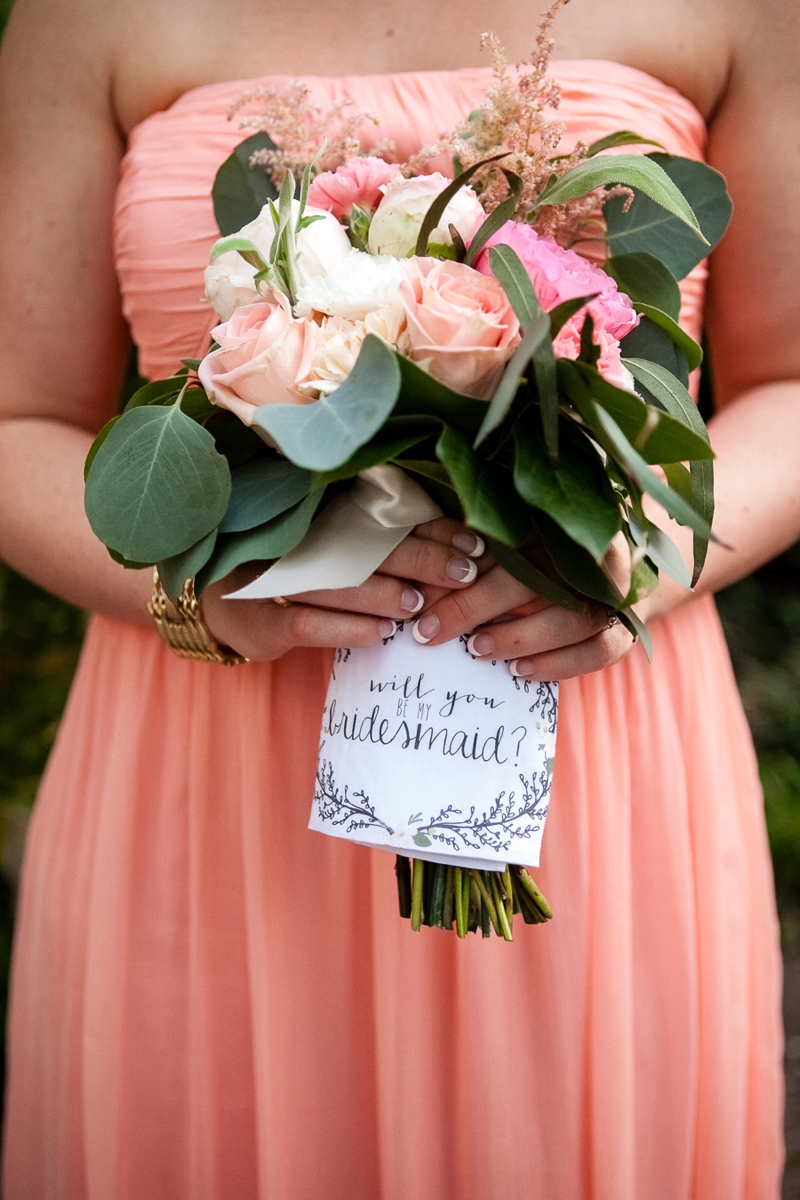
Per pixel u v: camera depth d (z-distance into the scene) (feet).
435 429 2.36
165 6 3.54
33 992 3.81
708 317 3.81
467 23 3.45
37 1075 3.80
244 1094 3.44
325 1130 3.32
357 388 2.18
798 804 9.08
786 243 3.44
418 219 2.52
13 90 3.66
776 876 8.78
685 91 3.49
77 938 3.59
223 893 3.42
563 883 3.21
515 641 2.63
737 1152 3.40
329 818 2.74
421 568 2.59
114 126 3.69
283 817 3.32
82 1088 3.53
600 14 3.42
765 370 3.66
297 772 3.32
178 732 3.48
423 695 2.66
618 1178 3.17
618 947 3.22
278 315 2.38
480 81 3.35
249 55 3.52
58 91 3.61
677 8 3.40
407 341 2.33
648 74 3.44
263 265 2.50
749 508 3.35
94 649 3.80
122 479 2.48
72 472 3.54
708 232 2.99
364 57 3.50
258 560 2.81
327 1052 3.31
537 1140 3.21
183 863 3.47
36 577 3.59
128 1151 3.48
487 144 2.70
